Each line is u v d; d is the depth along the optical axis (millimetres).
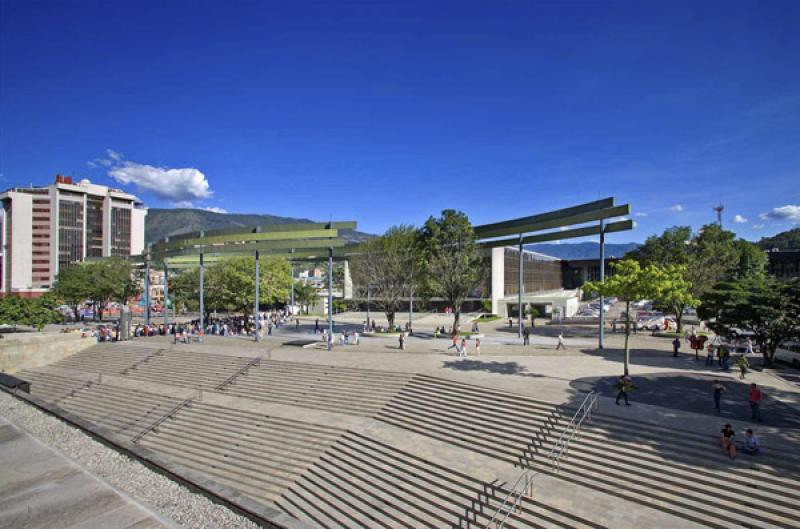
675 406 19859
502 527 13648
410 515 15062
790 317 26750
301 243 43031
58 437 17734
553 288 100000
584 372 26875
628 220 32875
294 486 18109
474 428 19969
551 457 16953
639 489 14391
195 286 67938
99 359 38844
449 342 40781
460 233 45375
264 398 27234
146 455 15367
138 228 147625
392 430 21250
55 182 133750
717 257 46906
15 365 38719
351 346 39312
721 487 13703
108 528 11250
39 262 129875
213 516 11844
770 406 19797
